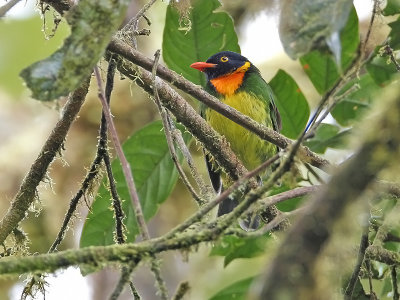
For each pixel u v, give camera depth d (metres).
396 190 5.84
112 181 6.92
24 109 13.69
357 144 3.39
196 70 9.05
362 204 3.44
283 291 3.10
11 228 7.05
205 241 4.39
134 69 6.90
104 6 4.47
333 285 3.49
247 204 4.40
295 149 4.41
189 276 12.48
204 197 6.44
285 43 4.23
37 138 13.35
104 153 6.97
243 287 7.93
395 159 3.30
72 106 6.95
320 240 3.22
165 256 12.39
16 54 13.23
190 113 7.38
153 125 8.76
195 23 8.50
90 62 4.52
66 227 7.13
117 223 6.84
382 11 6.75
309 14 4.21
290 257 3.18
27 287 6.50
